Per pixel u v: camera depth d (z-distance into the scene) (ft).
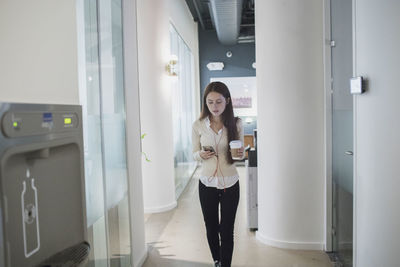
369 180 6.43
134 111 9.91
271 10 10.48
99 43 7.68
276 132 10.59
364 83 6.50
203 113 8.33
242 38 29.71
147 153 15.52
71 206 3.76
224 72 31.07
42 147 3.04
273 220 10.92
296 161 10.42
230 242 8.30
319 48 10.14
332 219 10.29
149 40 15.35
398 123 5.27
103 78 7.91
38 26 5.53
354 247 7.27
